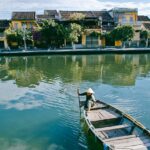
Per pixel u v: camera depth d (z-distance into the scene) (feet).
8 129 47.32
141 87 74.28
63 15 209.87
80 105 50.57
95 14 221.46
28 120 51.03
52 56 155.84
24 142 42.42
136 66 115.55
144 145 34.50
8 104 61.05
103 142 33.35
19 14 207.62
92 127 38.70
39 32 184.55
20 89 74.59
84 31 198.59
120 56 156.35
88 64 121.49
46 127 47.55
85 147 40.09
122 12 216.13
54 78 89.10
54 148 40.27
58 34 180.96
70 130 45.98
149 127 45.93
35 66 117.08
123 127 39.37
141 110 54.39
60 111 55.21
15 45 188.03
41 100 63.21
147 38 202.69
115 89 72.18
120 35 189.26
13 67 115.85
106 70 104.99
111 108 47.73
